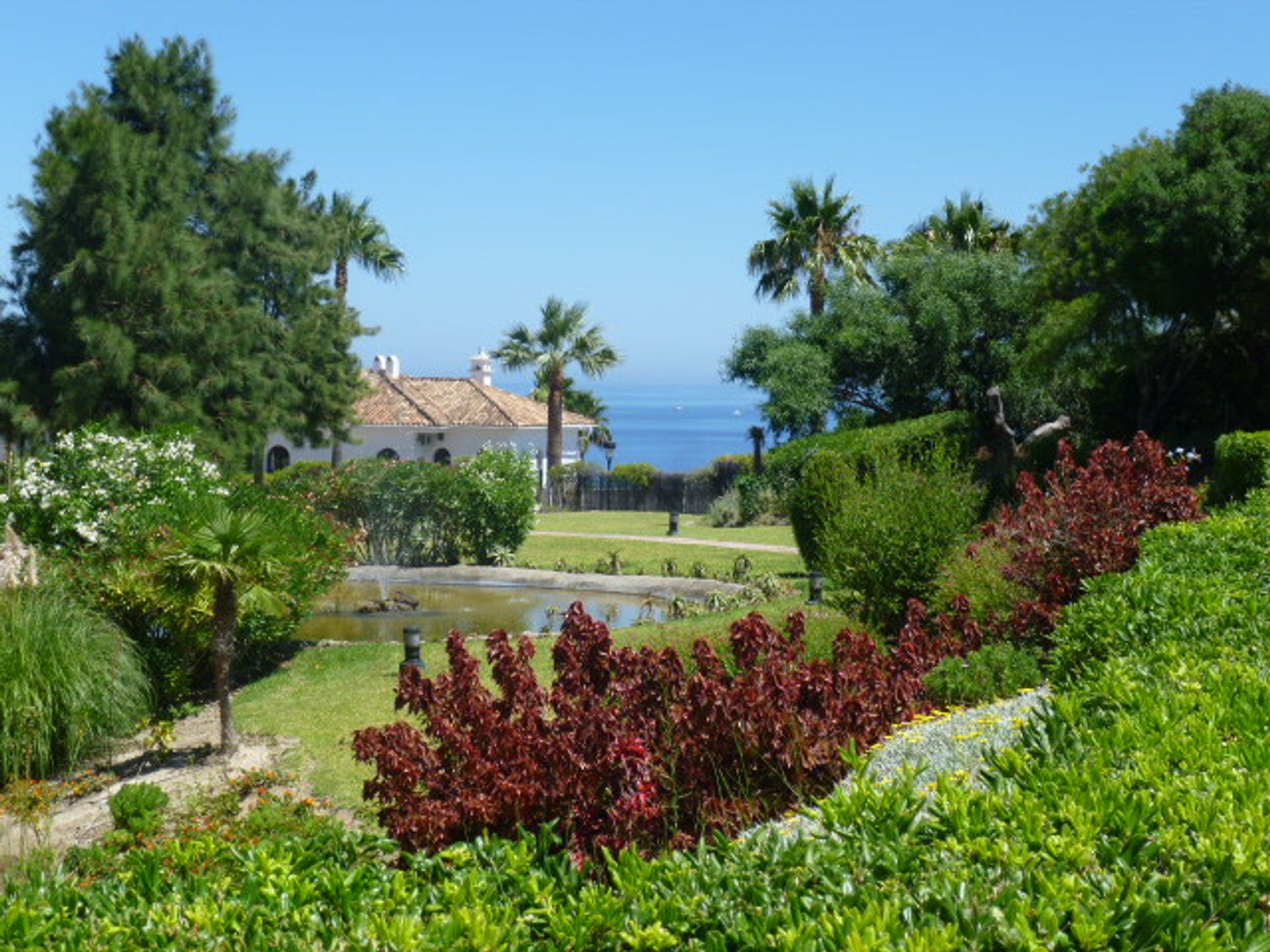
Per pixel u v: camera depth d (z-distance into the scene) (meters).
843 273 35.31
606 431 53.66
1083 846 2.94
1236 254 21.45
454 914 2.76
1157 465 10.18
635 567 20.30
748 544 23.73
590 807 4.46
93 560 11.68
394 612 16.91
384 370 49.84
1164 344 23.83
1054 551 9.12
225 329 27.47
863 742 5.19
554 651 5.54
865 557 11.21
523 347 46.31
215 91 31.16
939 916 2.62
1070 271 23.64
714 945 2.58
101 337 25.36
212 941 2.84
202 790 8.09
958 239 38.34
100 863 6.60
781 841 3.14
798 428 33.56
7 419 25.84
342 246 43.75
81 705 9.08
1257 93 22.30
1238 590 6.22
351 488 21.44
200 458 14.25
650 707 5.25
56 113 26.66
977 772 3.77
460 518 21.41
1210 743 3.72
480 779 4.75
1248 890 2.71
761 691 5.18
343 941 2.84
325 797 7.93
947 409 32.81
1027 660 7.07
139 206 26.89
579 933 2.70
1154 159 22.42
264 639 12.13
